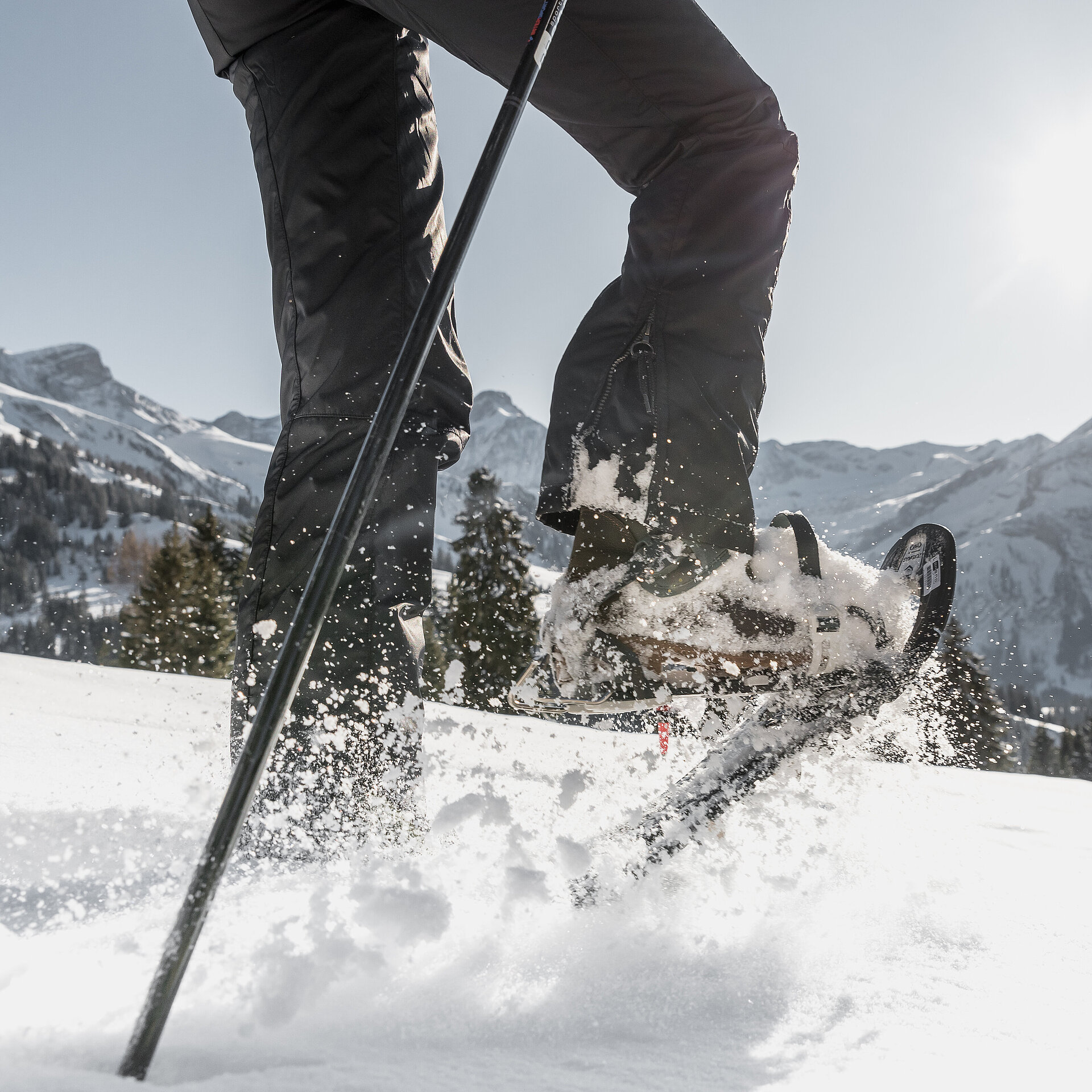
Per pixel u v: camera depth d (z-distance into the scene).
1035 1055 0.61
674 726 1.21
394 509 1.32
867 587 1.06
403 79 1.44
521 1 1.12
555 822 1.14
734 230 1.07
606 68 1.10
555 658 1.01
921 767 1.22
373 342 1.35
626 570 0.96
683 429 1.00
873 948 0.86
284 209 1.39
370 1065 0.56
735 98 1.10
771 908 0.95
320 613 0.67
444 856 1.05
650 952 0.81
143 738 2.29
